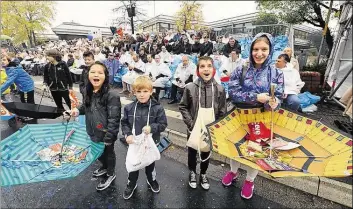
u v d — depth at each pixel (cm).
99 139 251
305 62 842
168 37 1259
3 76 480
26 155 248
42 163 240
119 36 1502
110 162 266
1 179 206
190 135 229
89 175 294
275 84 192
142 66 705
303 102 467
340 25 524
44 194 256
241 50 735
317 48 991
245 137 211
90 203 243
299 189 263
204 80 229
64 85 470
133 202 245
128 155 228
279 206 239
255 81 214
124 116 244
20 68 448
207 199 250
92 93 246
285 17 995
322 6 958
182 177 291
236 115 219
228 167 312
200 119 225
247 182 246
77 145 277
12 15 1953
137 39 1220
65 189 265
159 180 284
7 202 243
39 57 1270
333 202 242
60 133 291
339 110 482
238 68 226
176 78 570
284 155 190
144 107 236
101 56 912
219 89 233
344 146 169
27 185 271
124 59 898
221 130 199
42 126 283
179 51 957
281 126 210
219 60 656
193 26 1844
